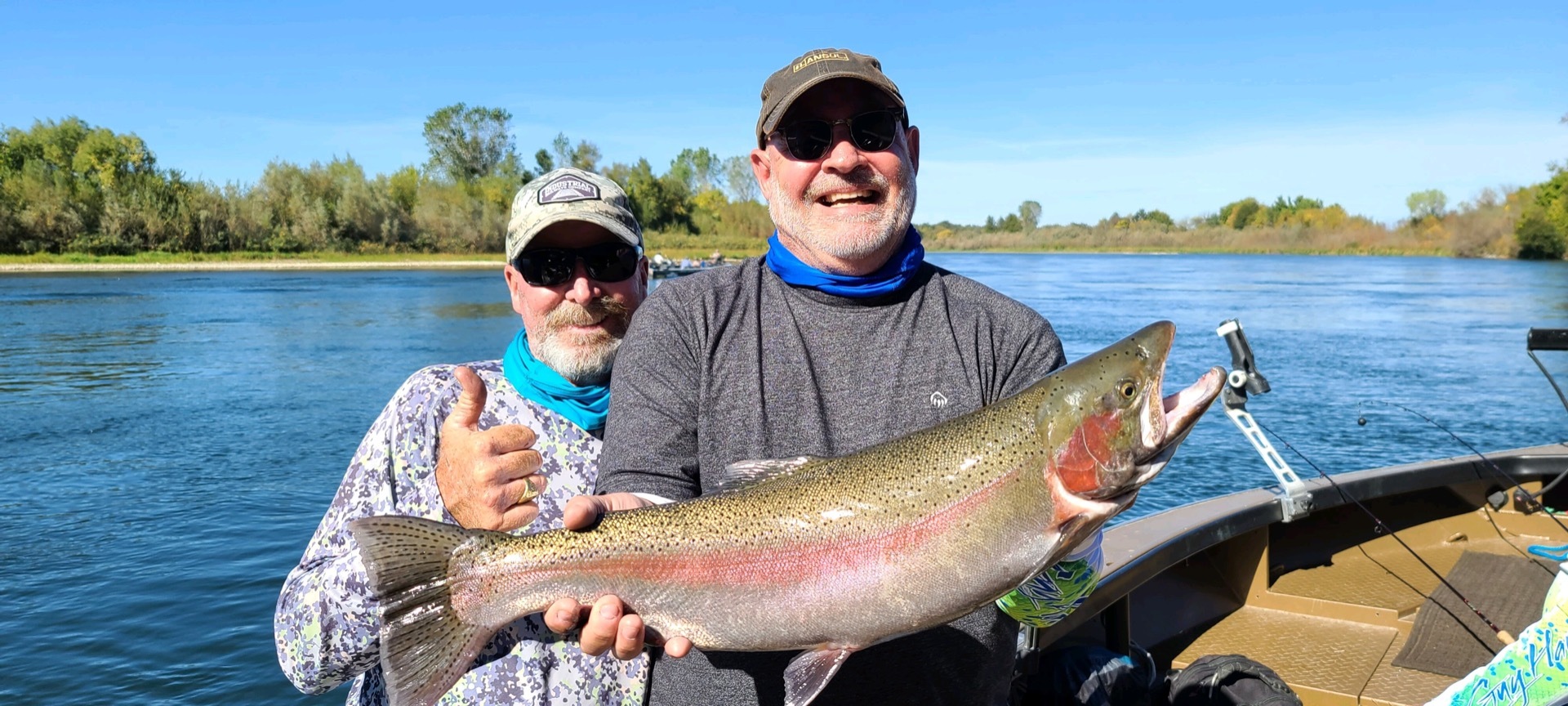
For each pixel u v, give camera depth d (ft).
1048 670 12.62
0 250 272.31
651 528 7.87
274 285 187.52
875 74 8.29
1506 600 16.89
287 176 318.24
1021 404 7.92
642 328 8.54
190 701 23.44
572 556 7.87
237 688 24.04
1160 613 16.69
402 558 7.83
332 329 103.91
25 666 24.88
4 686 23.85
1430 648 15.29
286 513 36.81
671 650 7.65
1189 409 7.55
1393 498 20.76
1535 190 338.34
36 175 278.46
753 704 8.20
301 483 40.83
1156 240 508.94
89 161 291.38
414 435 9.39
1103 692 12.23
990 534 7.74
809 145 8.20
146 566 31.42
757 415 8.11
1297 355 88.12
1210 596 17.52
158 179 299.58
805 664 7.66
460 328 106.42
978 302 8.57
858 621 7.77
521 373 9.97
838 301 8.30
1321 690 14.24
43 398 60.85
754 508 7.87
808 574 7.75
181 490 39.60
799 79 8.20
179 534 34.40
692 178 440.45
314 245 312.29
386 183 333.42
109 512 36.78
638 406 8.28
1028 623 8.43
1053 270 290.76
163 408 57.57
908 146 9.16
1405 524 20.47
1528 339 13.97
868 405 8.18
